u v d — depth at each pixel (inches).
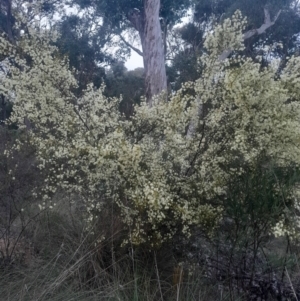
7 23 488.4
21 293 153.3
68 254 177.0
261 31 515.8
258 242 162.7
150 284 169.3
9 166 202.4
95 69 578.9
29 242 195.2
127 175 160.6
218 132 170.6
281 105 155.3
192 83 174.7
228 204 161.6
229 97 162.1
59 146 177.0
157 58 373.1
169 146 171.3
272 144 158.4
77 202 198.7
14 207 200.4
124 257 173.3
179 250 182.5
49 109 183.9
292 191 152.1
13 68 187.6
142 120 177.3
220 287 169.8
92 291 156.5
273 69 161.3
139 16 482.9
